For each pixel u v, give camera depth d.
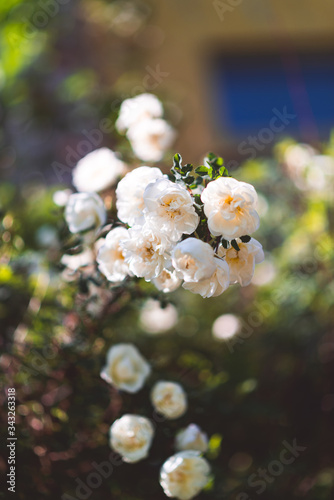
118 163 0.98
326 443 1.16
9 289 1.04
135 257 0.78
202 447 0.94
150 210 0.75
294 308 1.21
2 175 1.55
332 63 2.24
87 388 0.98
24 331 1.01
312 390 1.19
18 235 1.11
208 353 1.21
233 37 2.17
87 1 1.88
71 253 0.94
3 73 1.46
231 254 0.77
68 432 0.96
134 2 1.96
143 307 1.03
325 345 1.19
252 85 2.23
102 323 1.00
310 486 1.07
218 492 0.98
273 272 1.25
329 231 1.23
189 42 2.15
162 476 0.89
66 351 0.97
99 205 0.91
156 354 1.18
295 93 2.24
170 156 1.02
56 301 1.03
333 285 1.17
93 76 1.77
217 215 0.75
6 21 1.46
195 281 0.75
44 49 1.69
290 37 2.20
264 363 1.21
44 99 1.71
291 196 1.29
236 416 1.09
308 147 1.32
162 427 0.96
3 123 1.57
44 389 0.99
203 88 2.17
